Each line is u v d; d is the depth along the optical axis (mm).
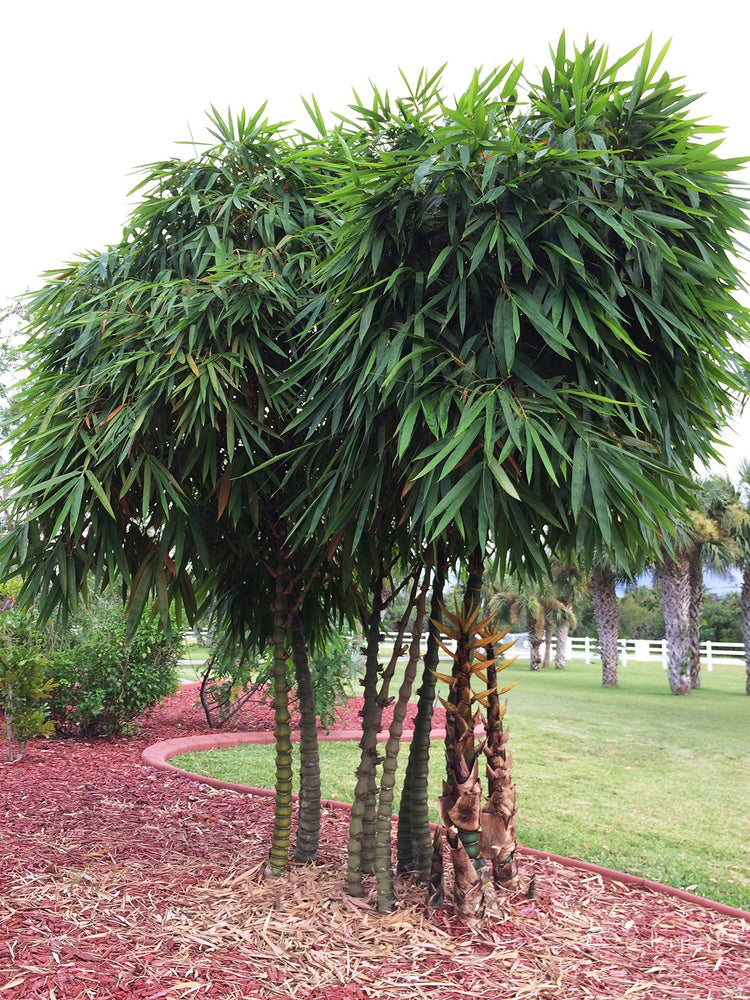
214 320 3779
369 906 3717
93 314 3812
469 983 3125
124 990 2930
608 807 6730
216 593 4754
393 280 3076
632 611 36688
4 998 2818
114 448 3535
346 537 3725
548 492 3240
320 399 3436
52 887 3906
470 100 2969
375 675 3990
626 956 3449
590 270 3148
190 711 11109
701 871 4988
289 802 4121
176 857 4465
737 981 3262
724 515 18156
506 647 3830
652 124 3168
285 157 4137
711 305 3207
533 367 3199
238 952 3273
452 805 3719
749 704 15242
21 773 6844
